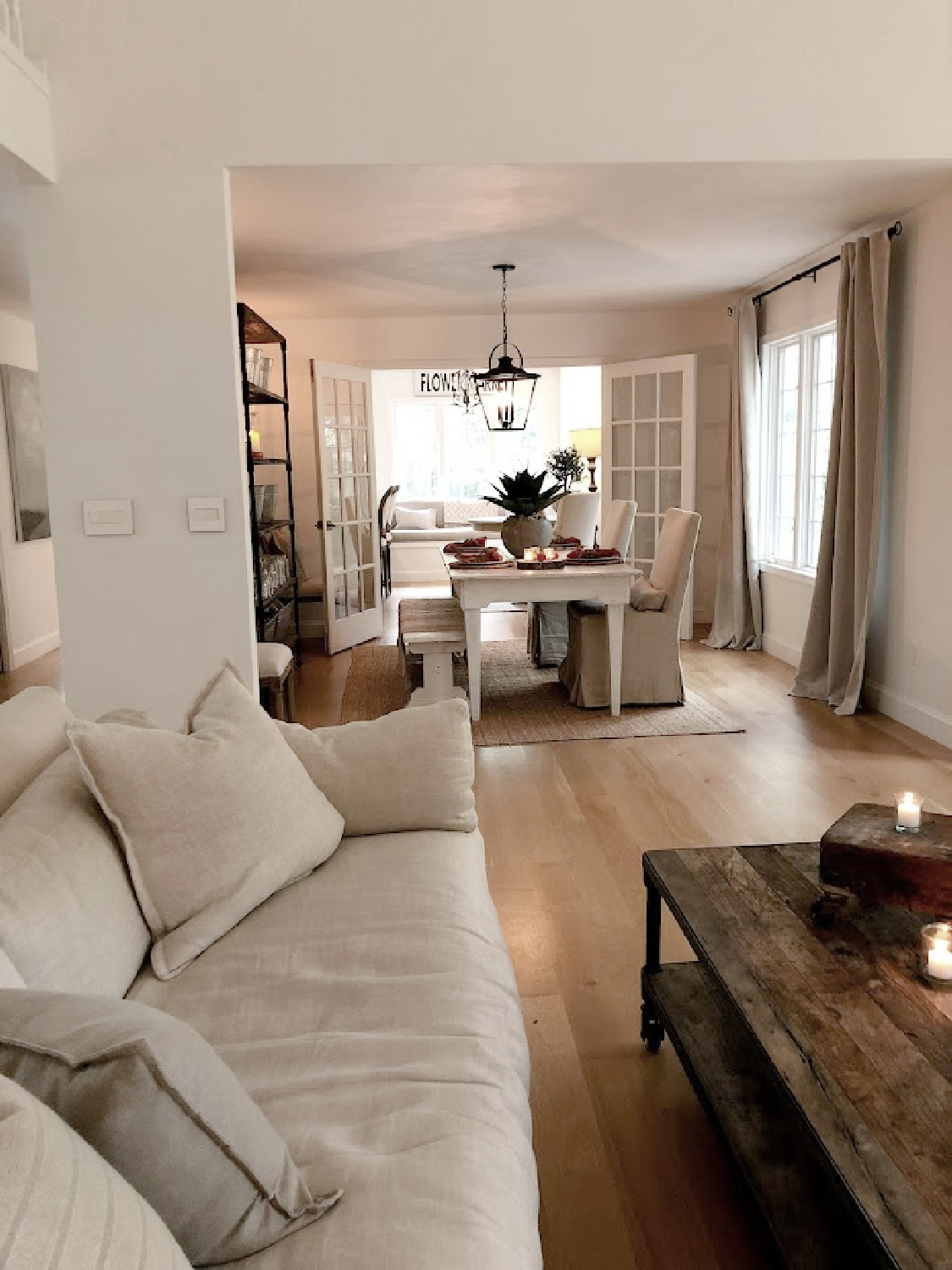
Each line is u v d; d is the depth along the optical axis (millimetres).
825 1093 1305
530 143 3498
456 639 4906
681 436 6938
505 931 2697
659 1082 2045
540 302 6812
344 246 4875
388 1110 1264
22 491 6797
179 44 3375
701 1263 1584
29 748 1875
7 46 2975
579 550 5234
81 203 3396
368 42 3430
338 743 2221
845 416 4879
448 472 12156
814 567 6023
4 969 1199
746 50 3525
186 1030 1008
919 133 3586
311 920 1770
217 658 3578
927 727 4473
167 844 1721
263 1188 1019
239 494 3502
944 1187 1142
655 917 2123
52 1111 827
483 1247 1041
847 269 4812
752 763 4152
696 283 6215
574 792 3844
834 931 1744
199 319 3441
